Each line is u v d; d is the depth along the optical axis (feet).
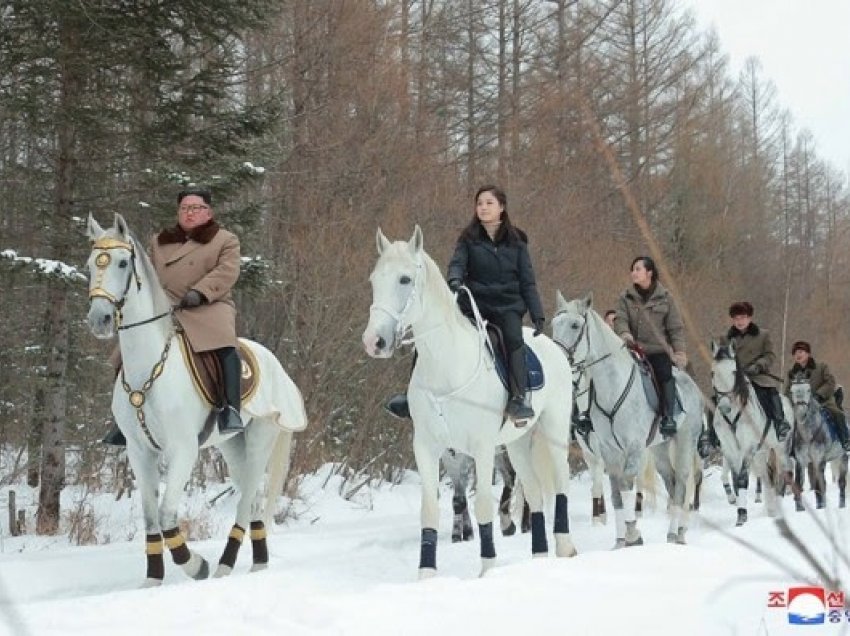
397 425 61.31
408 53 78.43
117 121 41.78
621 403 31.94
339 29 68.95
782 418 45.68
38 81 40.98
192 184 41.47
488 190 26.16
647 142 60.70
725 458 47.39
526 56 80.94
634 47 76.07
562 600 18.60
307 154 66.33
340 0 69.21
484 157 79.25
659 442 34.37
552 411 27.66
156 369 23.02
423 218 66.44
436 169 72.54
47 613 17.97
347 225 61.31
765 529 31.91
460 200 69.67
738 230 30.81
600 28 74.95
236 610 18.39
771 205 41.52
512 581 20.47
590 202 71.46
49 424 39.40
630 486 31.45
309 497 49.75
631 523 31.37
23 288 43.57
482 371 23.88
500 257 25.96
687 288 70.85
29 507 43.47
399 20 79.20
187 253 25.23
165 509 23.04
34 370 43.11
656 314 34.04
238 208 47.67
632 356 32.94
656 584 20.18
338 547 32.35
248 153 44.04
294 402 27.48
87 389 49.55
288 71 67.26
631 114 60.70
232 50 54.19
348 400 60.13
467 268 26.11
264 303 62.08
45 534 37.68
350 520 45.85
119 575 25.04
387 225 63.77
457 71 85.30
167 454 23.36
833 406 55.52
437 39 85.20
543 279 67.87
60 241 40.32
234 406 24.14
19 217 44.73
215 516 42.47
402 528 39.70
